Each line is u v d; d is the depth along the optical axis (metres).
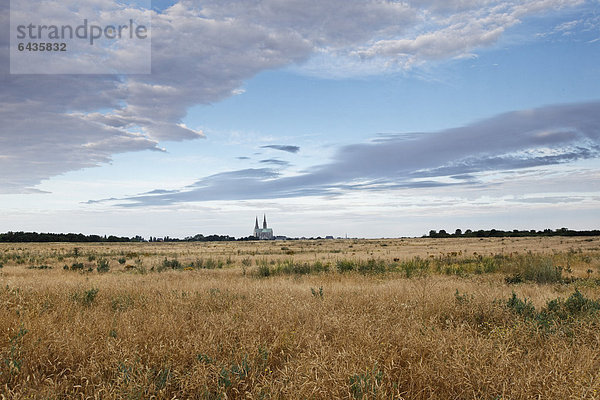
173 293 9.27
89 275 20.27
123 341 5.01
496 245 65.12
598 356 4.59
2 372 4.11
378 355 4.49
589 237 90.88
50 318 6.23
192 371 4.16
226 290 10.02
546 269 16.17
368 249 62.97
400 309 7.23
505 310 7.08
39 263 33.34
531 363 4.27
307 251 59.03
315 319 6.18
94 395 3.61
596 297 9.92
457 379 3.93
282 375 3.96
